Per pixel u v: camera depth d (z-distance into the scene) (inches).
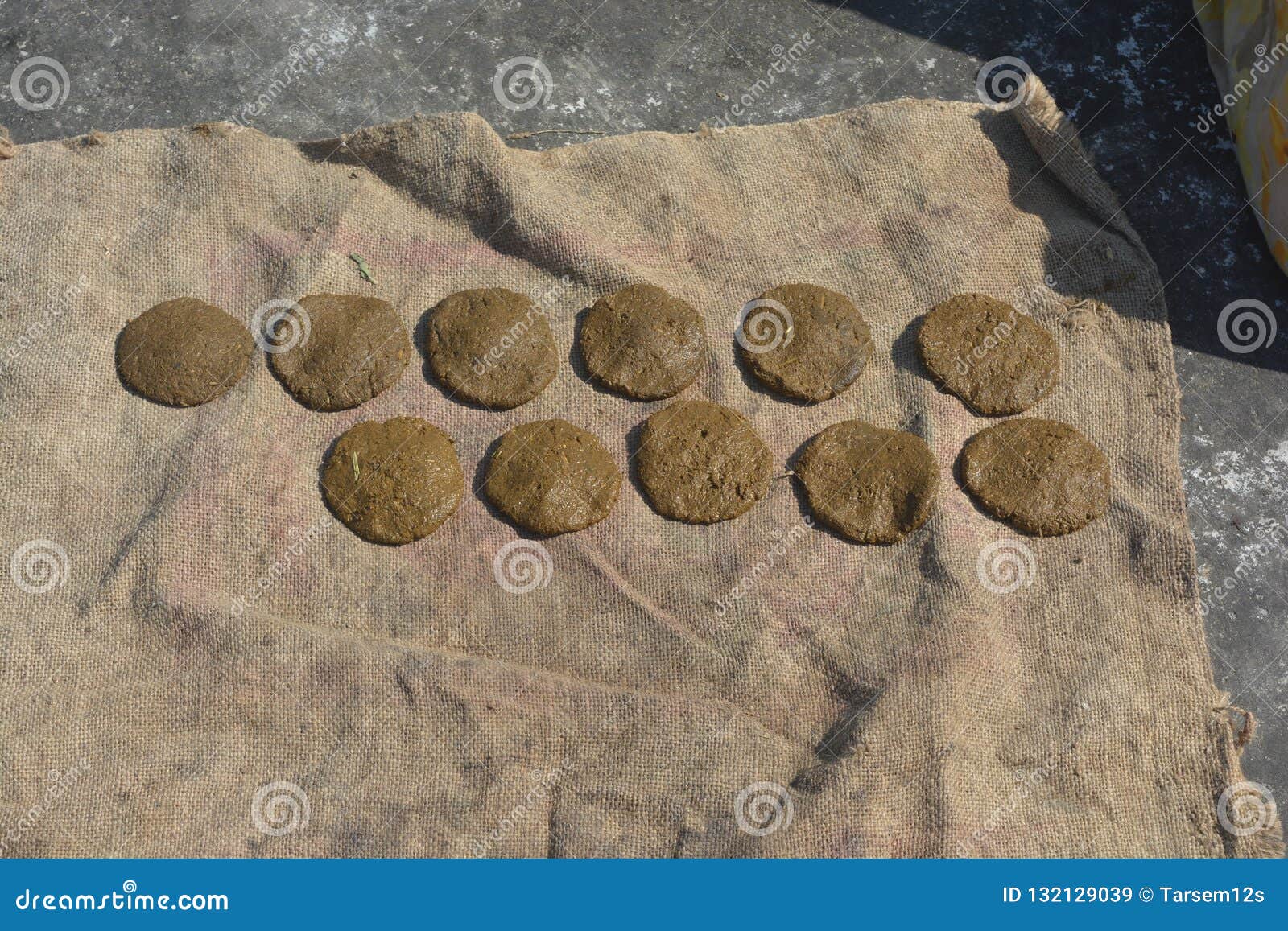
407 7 51.9
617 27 51.9
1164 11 52.0
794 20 52.1
